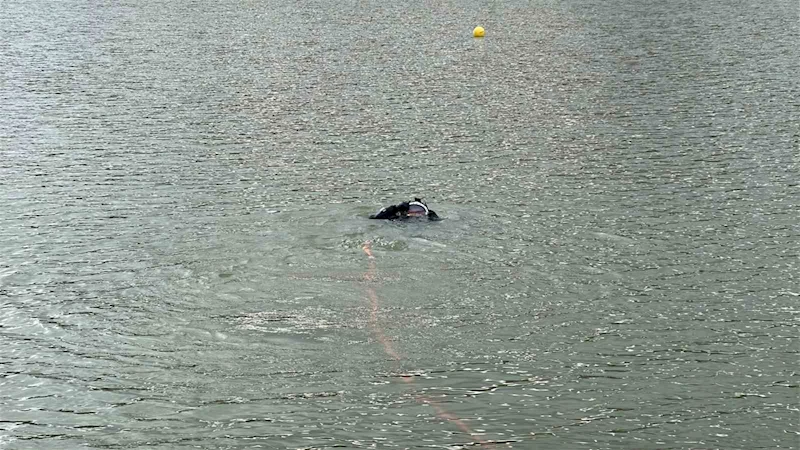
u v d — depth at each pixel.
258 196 19.73
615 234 17.27
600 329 13.58
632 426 11.12
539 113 27.88
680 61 36.31
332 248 16.39
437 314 13.96
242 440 10.88
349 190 20.14
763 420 11.27
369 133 25.53
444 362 12.62
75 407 11.68
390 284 14.95
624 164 22.12
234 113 28.00
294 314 13.95
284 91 31.39
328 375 12.29
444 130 25.81
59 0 57.03
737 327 13.66
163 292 14.79
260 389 11.98
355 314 13.93
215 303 14.37
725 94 30.02
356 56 38.62
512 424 11.15
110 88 31.59
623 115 27.41
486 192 19.95
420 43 42.28
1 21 48.12
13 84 32.09
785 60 35.81
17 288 15.09
